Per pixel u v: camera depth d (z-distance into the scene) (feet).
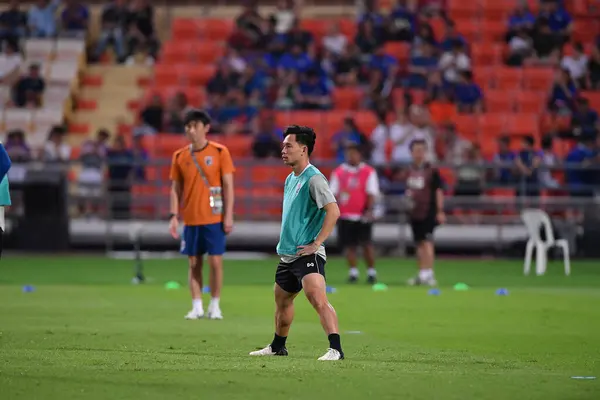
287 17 369.30
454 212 287.07
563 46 355.97
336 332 98.63
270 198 279.08
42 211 275.39
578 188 275.39
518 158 283.59
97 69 352.49
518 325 140.97
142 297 179.93
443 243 285.64
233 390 80.33
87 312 153.17
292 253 98.12
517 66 347.77
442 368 96.53
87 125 334.65
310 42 344.08
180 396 77.71
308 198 97.86
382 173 286.46
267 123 298.35
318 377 86.94
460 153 299.79
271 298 180.55
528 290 203.21
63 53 347.15
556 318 150.71
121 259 267.39
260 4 377.91
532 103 330.95
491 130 318.86
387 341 121.80
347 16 377.91
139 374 87.81
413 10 358.23
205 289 199.00
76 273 232.12
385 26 351.25
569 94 328.70
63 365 93.61
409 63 339.16
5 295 182.29
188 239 145.07
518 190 288.71
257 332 128.16
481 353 110.83
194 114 142.92
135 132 310.04
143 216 284.20
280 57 340.80
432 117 321.73
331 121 315.58
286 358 100.83
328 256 284.82
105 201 281.33
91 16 375.04
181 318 145.48
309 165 98.94
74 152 315.17
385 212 284.00
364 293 193.36
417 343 120.06
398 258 279.08
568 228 277.64
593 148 299.79
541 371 95.55
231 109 317.63
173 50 351.87
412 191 215.10
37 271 235.61
